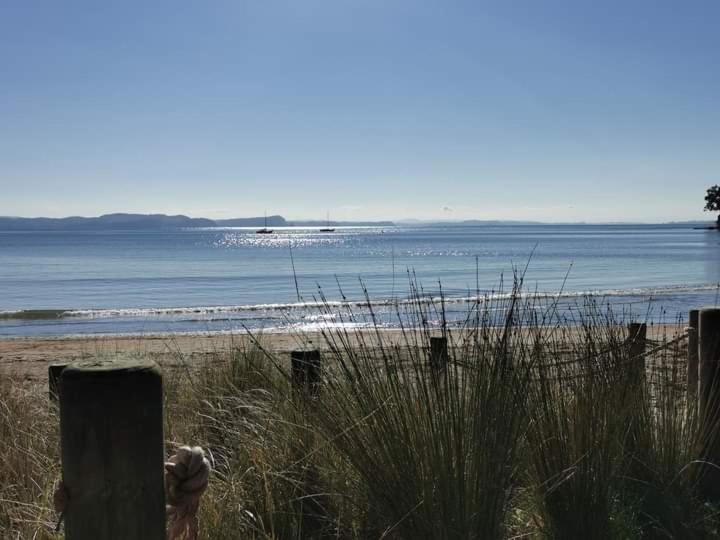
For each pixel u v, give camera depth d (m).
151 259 63.72
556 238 142.75
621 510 3.51
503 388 2.93
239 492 3.40
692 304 22.55
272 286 35.94
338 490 3.31
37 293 32.75
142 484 1.60
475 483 2.80
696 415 3.97
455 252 79.88
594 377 3.58
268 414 3.84
